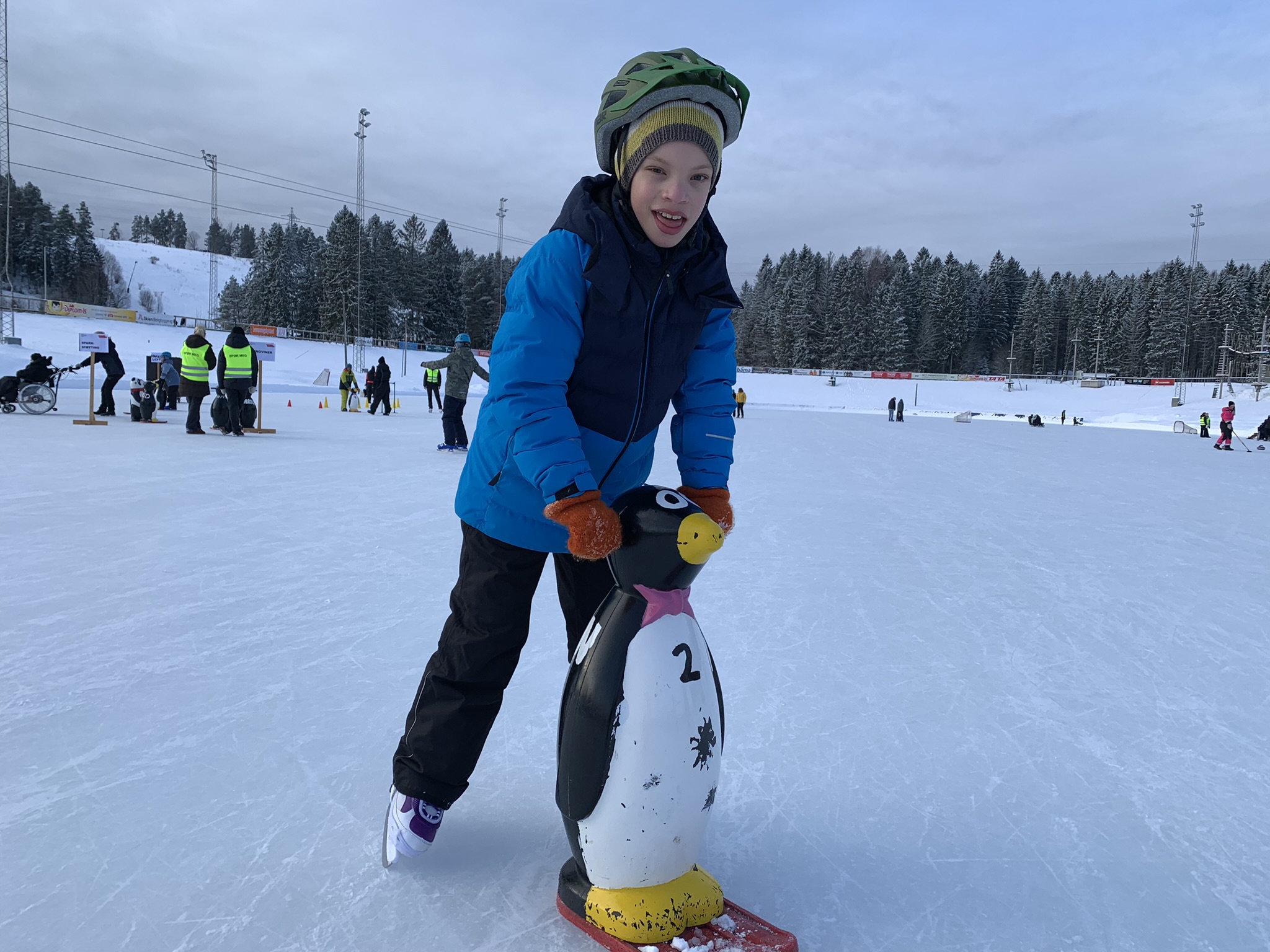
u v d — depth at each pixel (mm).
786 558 4160
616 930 1207
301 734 1975
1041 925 1329
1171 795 1786
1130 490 7871
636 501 1214
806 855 1523
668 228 1243
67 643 2547
